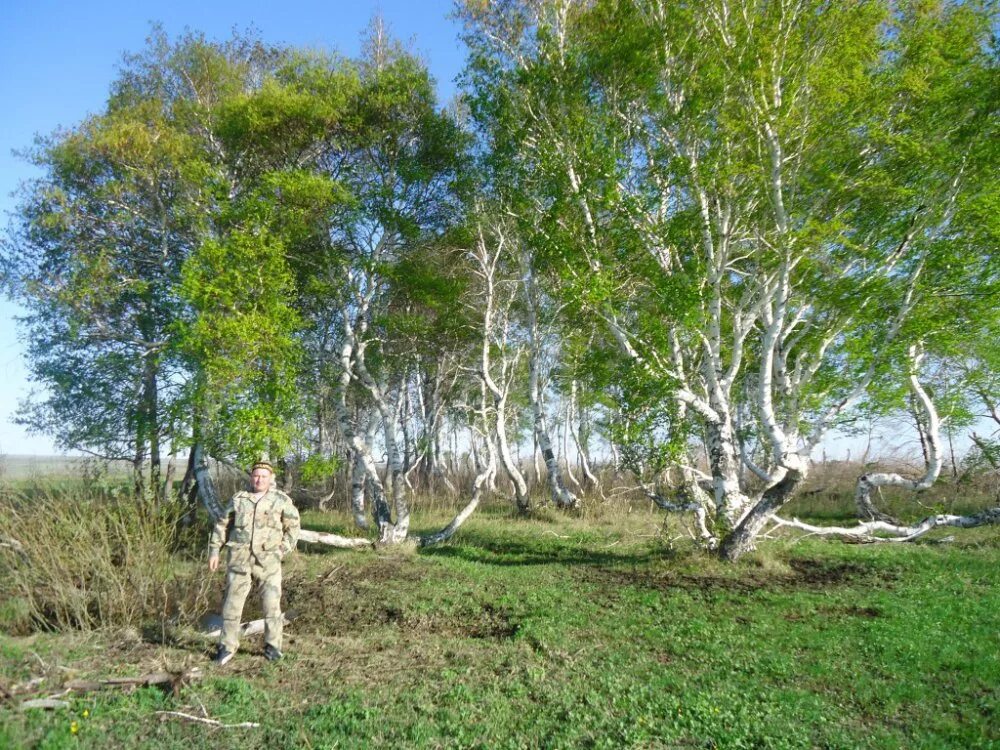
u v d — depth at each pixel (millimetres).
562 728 5020
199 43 16875
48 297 16359
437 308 15961
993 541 13125
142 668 6180
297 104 14195
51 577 7426
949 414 15523
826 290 12234
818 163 11438
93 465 11508
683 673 6215
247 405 11914
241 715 5266
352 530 16125
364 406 23125
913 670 6199
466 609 8781
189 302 12484
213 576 8375
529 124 13156
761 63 10797
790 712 5297
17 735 4688
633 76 12250
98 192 15508
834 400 13156
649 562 11727
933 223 11820
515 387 25719
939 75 10914
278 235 13219
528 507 20031
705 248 12523
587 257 12156
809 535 14125
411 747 4734
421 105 15406
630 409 12250
